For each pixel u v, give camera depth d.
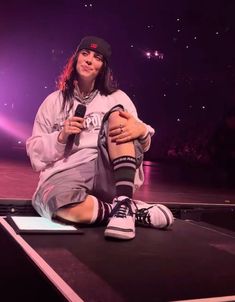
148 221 1.65
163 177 4.69
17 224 1.54
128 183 1.54
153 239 1.48
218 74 7.84
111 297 0.92
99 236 1.47
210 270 1.16
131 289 0.98
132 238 1.45
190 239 1.52
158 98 8.75
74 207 1.55
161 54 8.21
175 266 1.17
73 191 1.56
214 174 5.77
